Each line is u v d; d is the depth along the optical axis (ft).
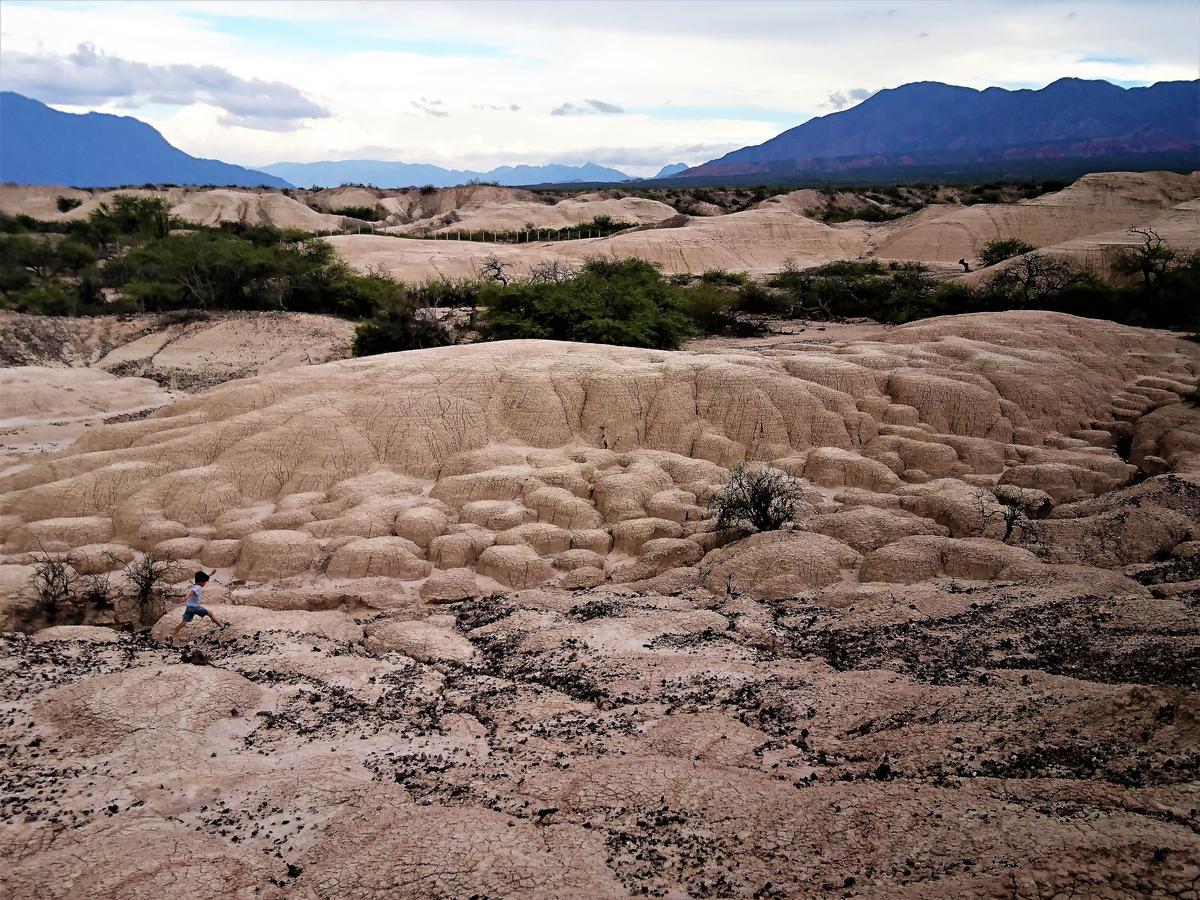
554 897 38.55
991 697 53.88
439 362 122.11
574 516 94.38
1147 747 45.32
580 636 69.26
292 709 59.52
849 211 470.80
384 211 513.04
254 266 228.63
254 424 107.24
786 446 111.45
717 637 68.85
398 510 95.35
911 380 120.88
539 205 462.19
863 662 63.00
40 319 206.90
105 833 44.91
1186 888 32.83
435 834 43.16
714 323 213.25
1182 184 332.80
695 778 47.21
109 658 68.18
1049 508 95.20
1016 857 36.17
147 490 97.86
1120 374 137.18
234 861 42.63
